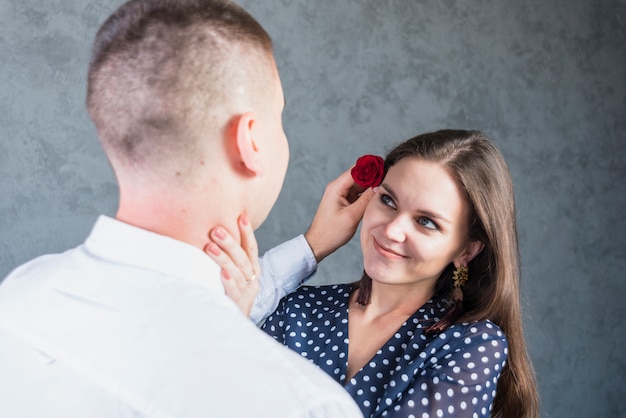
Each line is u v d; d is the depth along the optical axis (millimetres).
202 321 834
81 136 3279
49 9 3219
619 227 4137
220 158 906
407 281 1432
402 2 3664
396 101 3660
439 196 1391
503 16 3852
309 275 1595
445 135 1440
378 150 3639
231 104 897
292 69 3504
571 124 4012
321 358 1503
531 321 3928
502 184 1436
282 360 815
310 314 1576
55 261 933
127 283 872
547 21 3949
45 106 3234
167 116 874
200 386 786
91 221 3311
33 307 873
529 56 3908
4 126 3197
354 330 1520
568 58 3996
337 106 3572
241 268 952
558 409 3990
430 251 1403
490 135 3834
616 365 4137
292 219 3535
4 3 3168
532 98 3920
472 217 1432
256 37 922
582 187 4043
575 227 4027
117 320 841
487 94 3822
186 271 895
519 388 1514
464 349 1414
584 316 4051
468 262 1493
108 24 914
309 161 3545
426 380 1395
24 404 829
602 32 4074
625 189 4141
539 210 3945
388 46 3643
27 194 3240
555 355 3986
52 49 3229
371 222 1443
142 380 800
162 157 890
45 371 833
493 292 1465
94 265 894
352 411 818
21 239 3242
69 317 854
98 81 898
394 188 1415
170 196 906
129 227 902
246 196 945
